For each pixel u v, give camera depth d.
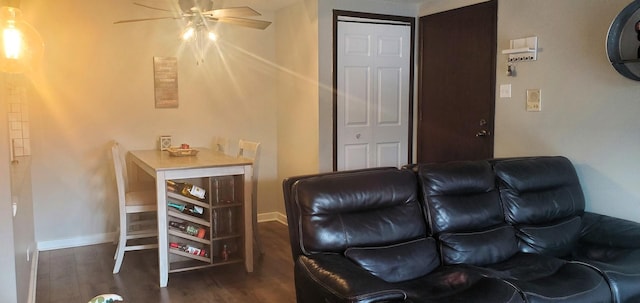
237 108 5.04
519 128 3.71
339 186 2.51
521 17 3.63
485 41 3.97
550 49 3.42
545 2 3.44
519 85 3.68
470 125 4.17
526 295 2.12
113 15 4.41
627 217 3.04
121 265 3.84
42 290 3.32
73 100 4.32
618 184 3.08
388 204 2.62
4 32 2.47
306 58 4.52
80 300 3.16
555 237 2.87
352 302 1.81
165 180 3.38
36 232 4.26
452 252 2.59
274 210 5.28
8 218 2.30
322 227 2.39
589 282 2.28
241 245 3.75
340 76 4.45
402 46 4.71
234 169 3.61
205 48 4.82
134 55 4.52
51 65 4.20
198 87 4.83
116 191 4.53
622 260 2.55
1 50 2.46
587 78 3.20
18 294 2.45
